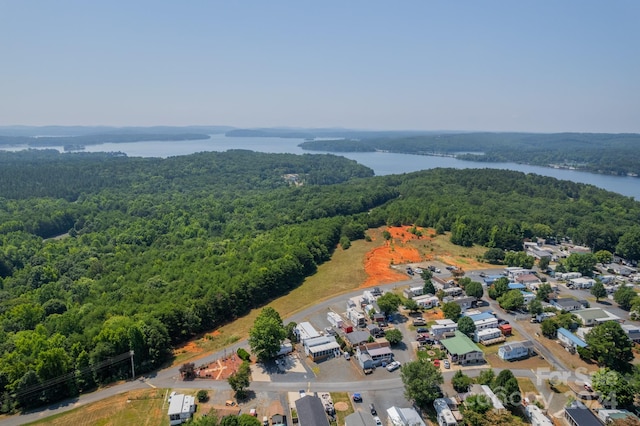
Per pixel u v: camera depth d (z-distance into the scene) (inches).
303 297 5049.2
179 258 6496.1
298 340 3978.8
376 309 4404.5
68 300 5113.2
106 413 2960.1
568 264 5880.9
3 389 3125.0
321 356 3636.8
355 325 4227.4
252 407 2987.2
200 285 4891.7
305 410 2807.6
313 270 6033.5
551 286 5251.0
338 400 3061.0
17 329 4259.4
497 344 3853.3
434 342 3858.3
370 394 3134.8
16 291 5718.5
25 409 3046.3
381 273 5743.1
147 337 3595.0
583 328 3981.3
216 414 2881.4
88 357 3348.9
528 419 2822.3
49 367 3125.0
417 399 2891.2
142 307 4298.7
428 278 5344.5
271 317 3831.2
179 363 3609.7
